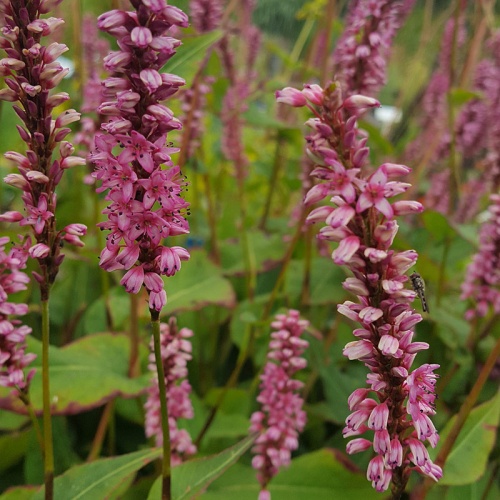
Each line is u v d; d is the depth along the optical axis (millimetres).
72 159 236
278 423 294
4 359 254
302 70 570
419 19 891
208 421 354
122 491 300
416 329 426
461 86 543
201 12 431
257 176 728
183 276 416
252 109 479
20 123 315
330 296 428
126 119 214
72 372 340
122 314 405
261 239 506
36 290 446
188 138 389
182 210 230
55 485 268
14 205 575
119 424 399
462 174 713
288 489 325
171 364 306
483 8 547
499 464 360
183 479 272
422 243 532
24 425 363
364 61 375
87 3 464
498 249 383
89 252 418
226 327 459
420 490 317
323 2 572
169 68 300
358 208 196
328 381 383
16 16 224
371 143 495
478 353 416
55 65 226
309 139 201
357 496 319
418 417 208
